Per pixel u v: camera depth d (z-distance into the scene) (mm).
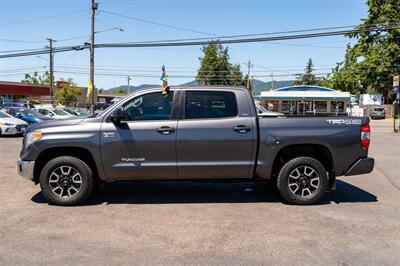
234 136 5770
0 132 17672
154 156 5766
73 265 3797
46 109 24359
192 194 6621
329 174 6168
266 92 48906
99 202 6078
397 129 25422
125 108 5883
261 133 5805
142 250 4176
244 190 6910
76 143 5703
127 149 5742
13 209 5668
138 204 5973
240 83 61406
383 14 49406
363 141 5922
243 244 4348
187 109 5859
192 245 4316
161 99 5895
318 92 48062
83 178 5797
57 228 4852
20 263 3834
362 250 4191
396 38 48938
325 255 4055
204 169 5816
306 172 5930
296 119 5863
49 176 5781
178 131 5750
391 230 4824
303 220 5203
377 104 52438
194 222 5102
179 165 5785
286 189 5887
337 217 5344
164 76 5879
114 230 4785
